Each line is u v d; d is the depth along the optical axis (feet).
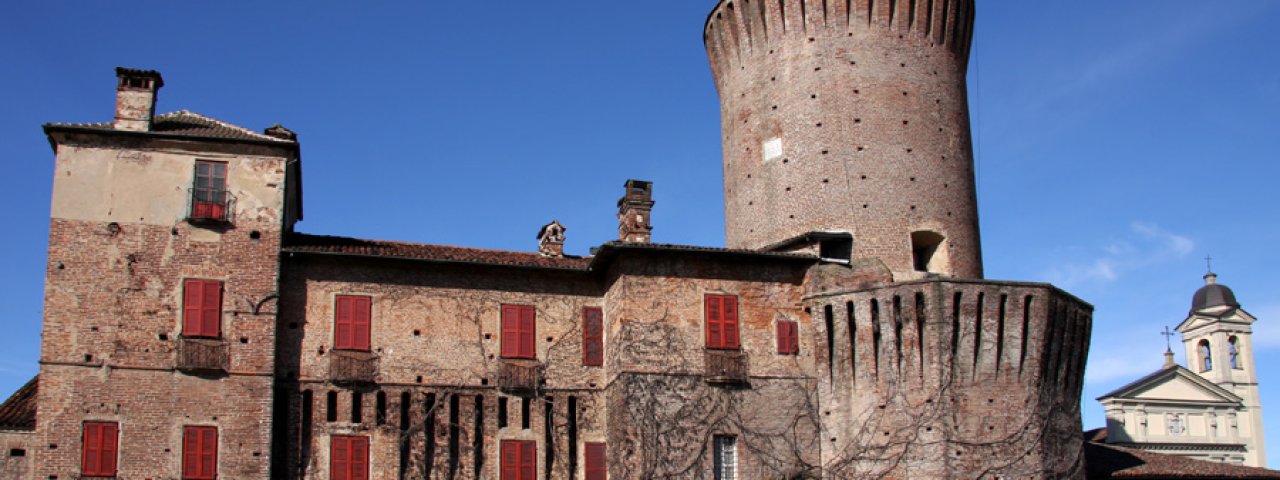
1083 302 148.15
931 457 132.67
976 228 161.58
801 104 160.76
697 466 133.39
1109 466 156.35
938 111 161.89
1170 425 245.45
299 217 155.22
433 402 135.13
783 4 165.58
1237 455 247.50
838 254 151.94
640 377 134.51
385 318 135.95
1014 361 138.00
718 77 177.47
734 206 167.94
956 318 137.18
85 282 125.80
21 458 122.21
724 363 137.80
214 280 128.77
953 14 165.99
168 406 124.16
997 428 135.13
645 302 137.59
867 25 162.30
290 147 135.03
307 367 131.64
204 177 131.85
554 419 138.92
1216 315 280.51
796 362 141.49
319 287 134.72
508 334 139.85
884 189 154.81
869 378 138.31
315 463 128.88
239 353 127.34
